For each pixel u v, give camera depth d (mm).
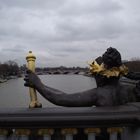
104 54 3092
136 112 2611
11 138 2613
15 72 96875
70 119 2529
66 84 42625
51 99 3031
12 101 33656
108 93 3043
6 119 2525
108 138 2635
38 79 3023
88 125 2557
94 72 3127
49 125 2539
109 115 2566
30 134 2592
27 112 2586
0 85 67250
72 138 2570
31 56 3039
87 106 3053
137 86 3164
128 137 2658
